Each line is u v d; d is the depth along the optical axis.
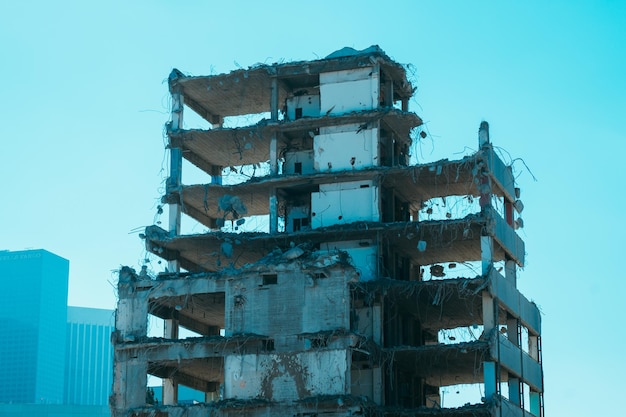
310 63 98.88
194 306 95.25
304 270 87.56
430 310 97.94
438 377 101.62
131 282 91.75
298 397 84.88
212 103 105.69
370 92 98.19
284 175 97.38
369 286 90.50
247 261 102.06
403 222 93.12
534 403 104.62
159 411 87.50
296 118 101.81
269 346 87.19
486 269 89.88
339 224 94.75
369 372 89.25
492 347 87.44
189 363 90.94
